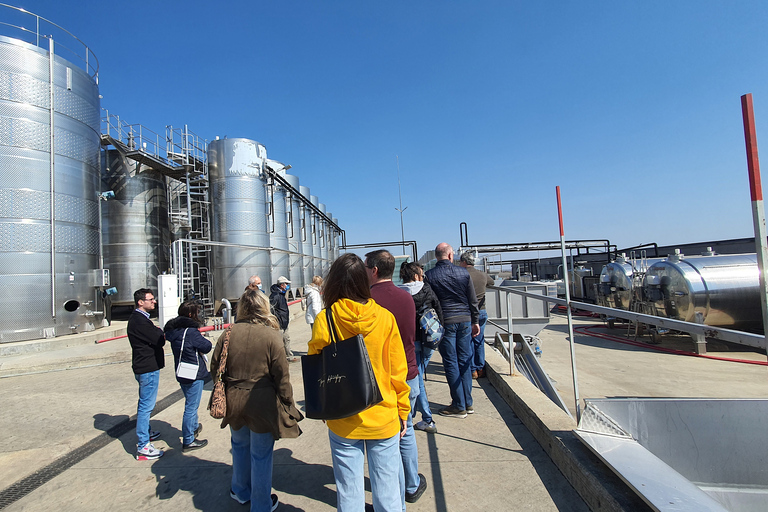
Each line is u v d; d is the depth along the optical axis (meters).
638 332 13.34
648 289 12.72
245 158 17.69
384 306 2.88
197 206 20.30
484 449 3.63
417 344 4.02
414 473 2.84
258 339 2.69
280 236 22.23
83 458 3.88
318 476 3.34
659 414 2.90
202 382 4.02
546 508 2.70
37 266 10.44
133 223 17.66
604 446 2.67
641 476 2.24
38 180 10.59
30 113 10.54
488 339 8.93
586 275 21.11
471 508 2.74
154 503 3.05
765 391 7.35
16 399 5.98
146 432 3.82
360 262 2.22
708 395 7.16
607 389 7.61
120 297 17.27
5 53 10.24
